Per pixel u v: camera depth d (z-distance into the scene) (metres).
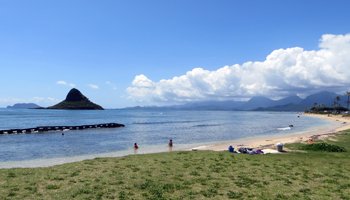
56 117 192.88
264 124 140.00
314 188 20.19
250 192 19.00
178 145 57.69
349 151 39.47
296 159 31.41
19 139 69.75
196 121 165.75
